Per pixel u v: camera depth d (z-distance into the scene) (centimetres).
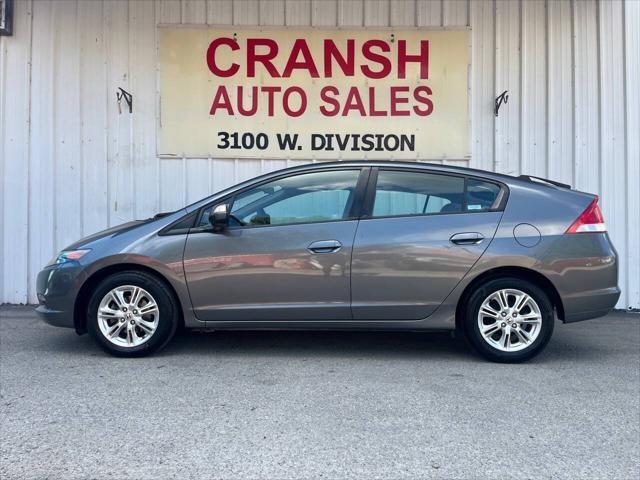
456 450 360
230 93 794
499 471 335
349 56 793
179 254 516
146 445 364
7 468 335
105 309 527
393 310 513
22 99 786
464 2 793
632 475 332
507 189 523
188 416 408
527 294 512
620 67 785
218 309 518
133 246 517
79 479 324
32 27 784
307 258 511
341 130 798
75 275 522
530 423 401
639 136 783
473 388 466
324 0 791
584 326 695
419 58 795
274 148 797
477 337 519
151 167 794
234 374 497
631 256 783
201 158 796
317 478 326
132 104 793
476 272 507
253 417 407
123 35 790
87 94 791
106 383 473
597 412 421
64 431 384
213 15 790
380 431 386
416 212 522
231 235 517
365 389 462
